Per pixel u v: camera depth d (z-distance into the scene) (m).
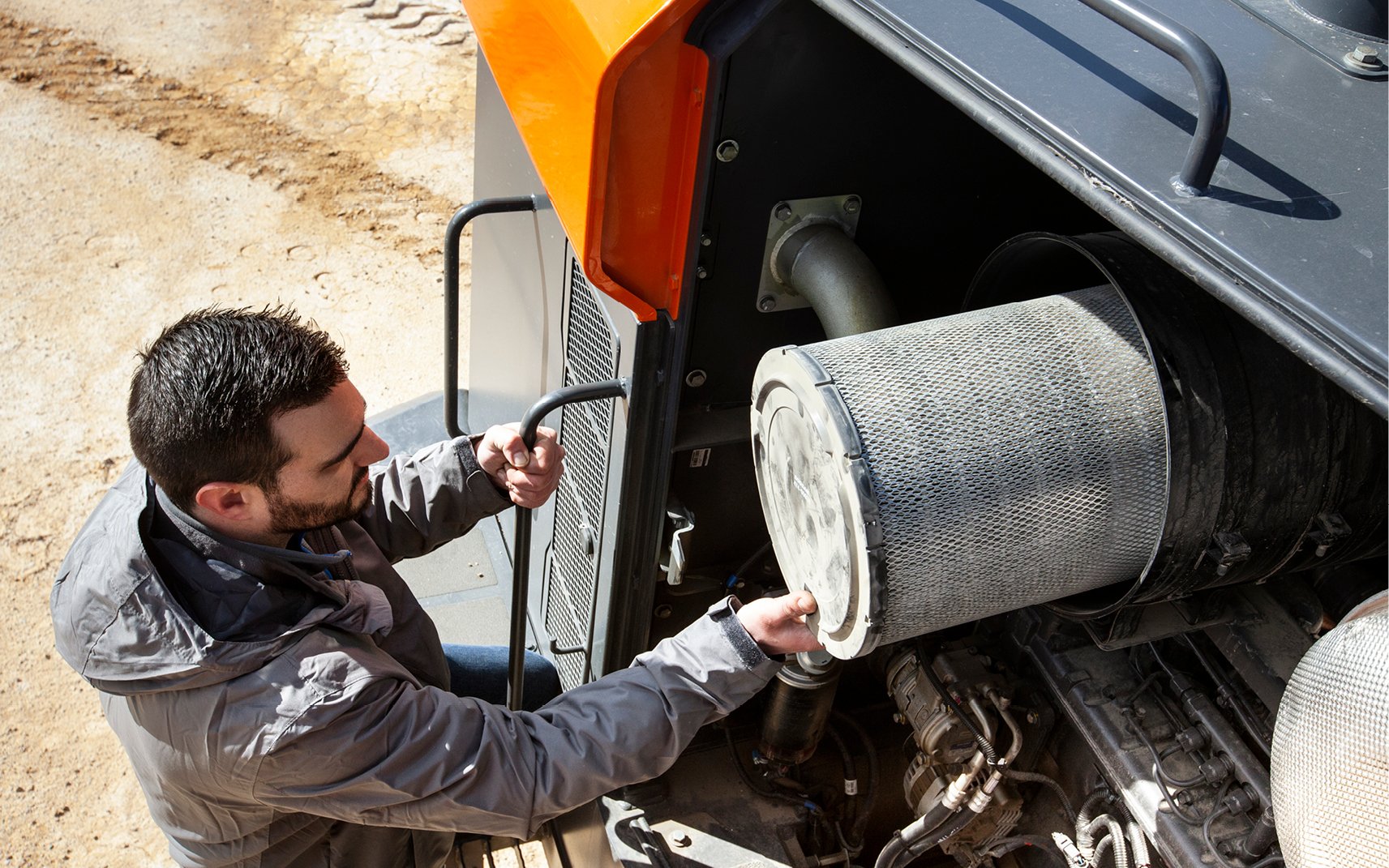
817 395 1.35
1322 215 1.09
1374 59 1.34
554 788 1.61
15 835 2.94
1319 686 1.16
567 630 2.43
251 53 6.10
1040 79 1.25
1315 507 1.45
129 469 1.68
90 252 4.84
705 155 1.61
